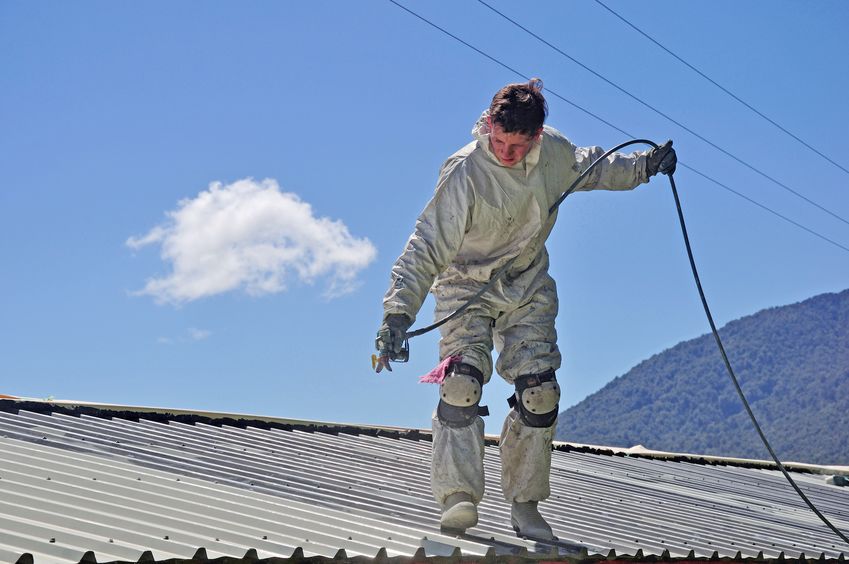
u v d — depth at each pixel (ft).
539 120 15.96
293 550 13.21
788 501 33.14
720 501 29.48
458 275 17.30
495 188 16.56
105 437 21.71
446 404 16.60
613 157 18.13
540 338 17.39
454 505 16.22
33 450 18.72
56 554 11.63
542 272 17.56
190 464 19.98
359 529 15.39
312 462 22.54
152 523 14.08
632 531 20.03
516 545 16.24
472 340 16.92
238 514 15.12
